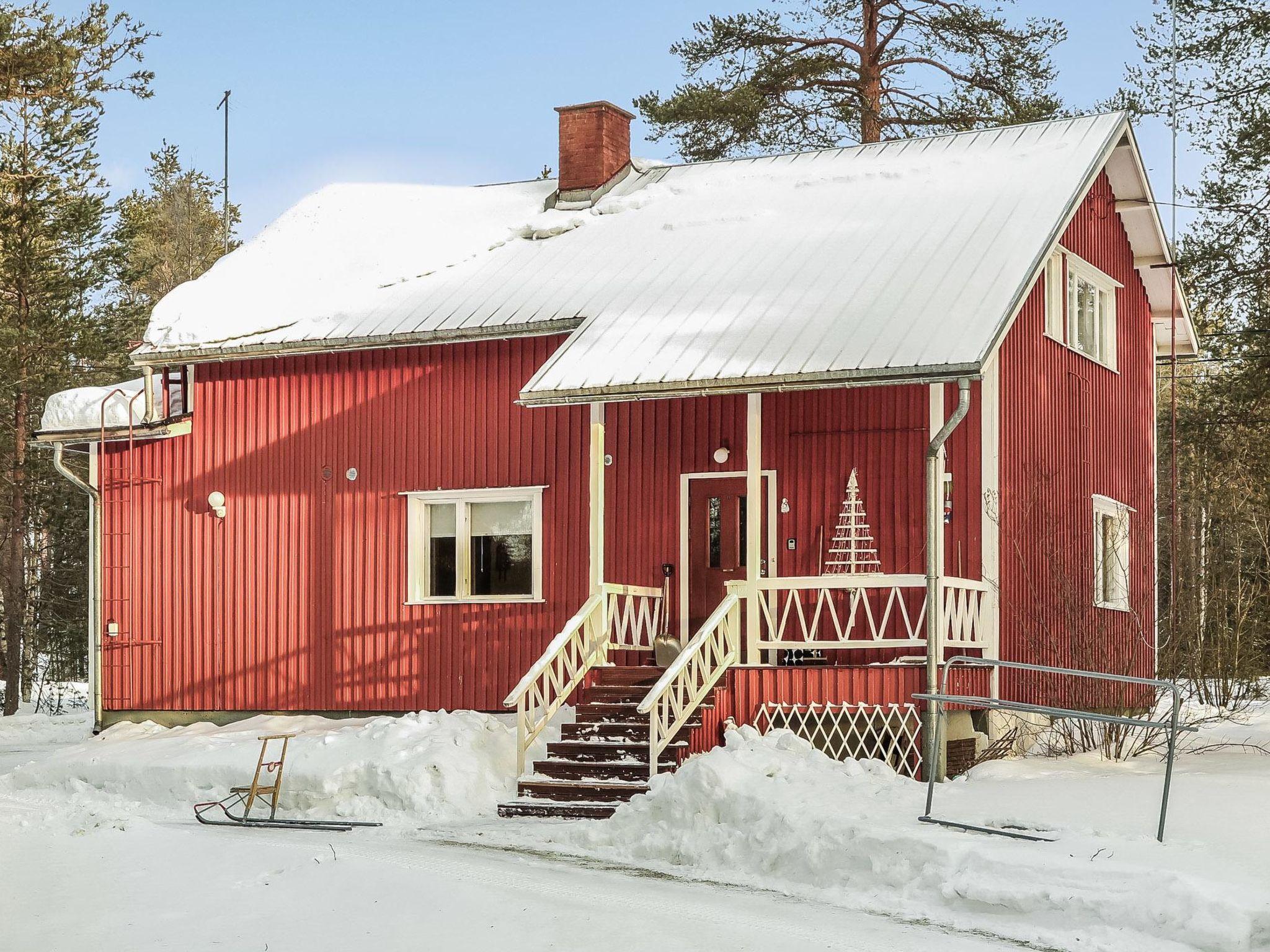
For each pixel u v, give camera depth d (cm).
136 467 2098
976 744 1549
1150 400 2298
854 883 1043
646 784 1441
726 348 1608
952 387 1653
